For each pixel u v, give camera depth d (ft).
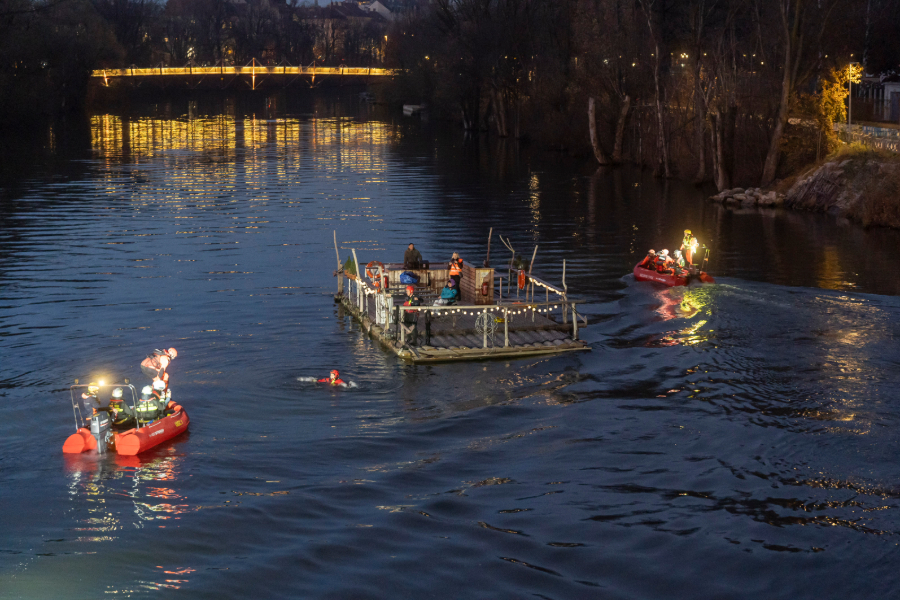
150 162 245.86
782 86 189.57
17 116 364.17
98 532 44.80
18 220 148.87
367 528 45.73
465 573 41.55
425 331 78.18
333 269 111.75
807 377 70.28
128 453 54.13
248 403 63.98
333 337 80.94
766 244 133.80
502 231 143.84
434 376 70.90
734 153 197.67
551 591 40.14
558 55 301.63
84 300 93.66
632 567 42.24
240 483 50.96
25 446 55.36
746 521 46.80
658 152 228.43
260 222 149.28
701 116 213.25
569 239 137.28
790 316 88.63
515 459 55.16
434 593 39.91
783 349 77.66
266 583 40.50
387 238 135.33
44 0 405.39
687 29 243.19
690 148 226.99
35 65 384.27
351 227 145.28
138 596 39.19
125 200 174.29
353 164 248.32
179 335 80.64
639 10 252.21
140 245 126.93
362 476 52.31
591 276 109.81
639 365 74.02
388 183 207.62
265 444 56.75
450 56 364.79
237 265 113.60
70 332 81.05
